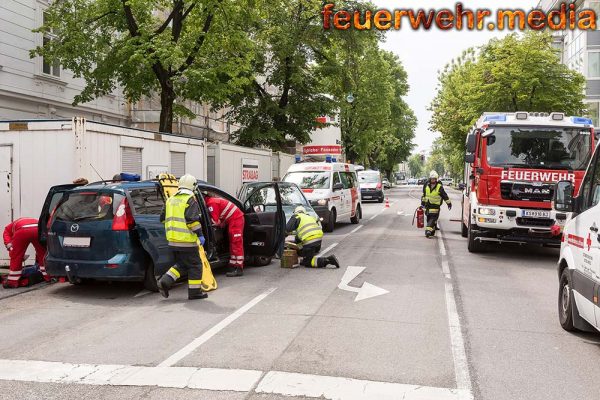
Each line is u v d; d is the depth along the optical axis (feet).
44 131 33.86
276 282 30.78
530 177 38.45
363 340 19.51
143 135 40.52
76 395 14.55
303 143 98.53
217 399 14.16
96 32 62.49
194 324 21.80
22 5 61.41
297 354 17.89
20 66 61.31
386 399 14.23
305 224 35.68
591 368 16.97
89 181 34.27
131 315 23.50
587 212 19.31
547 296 27.58
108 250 26.81
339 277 32.27
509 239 39.17
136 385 15.21
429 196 52.29
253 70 83.05
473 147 40.40
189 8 56.65
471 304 25.46
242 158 63.72
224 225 33.50
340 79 94.22
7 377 15.97
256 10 65.36
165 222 26.48
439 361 17.34
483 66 107.04
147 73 60.64
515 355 18.13
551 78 100.94
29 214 34.24
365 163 222.28
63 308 25.07
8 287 29.84
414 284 30.09
